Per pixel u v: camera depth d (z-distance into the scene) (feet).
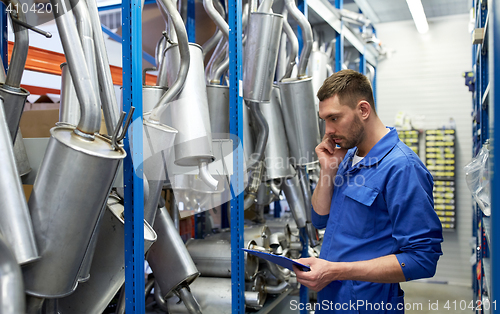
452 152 15.20
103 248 3.97
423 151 15.81
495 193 2.12
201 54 4.79
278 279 6.80
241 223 5.49
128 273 3.86
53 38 7.72
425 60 15.92
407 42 16.16
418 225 3.83
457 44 15.43
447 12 15.28
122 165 3.84
